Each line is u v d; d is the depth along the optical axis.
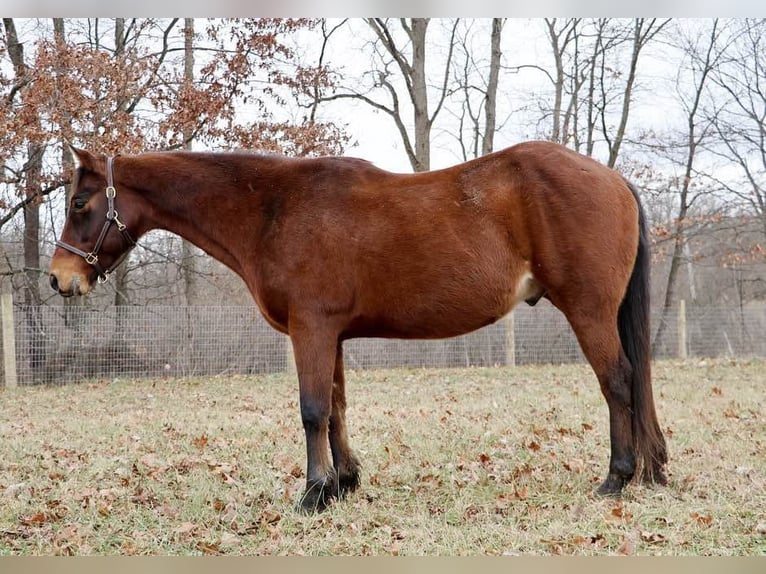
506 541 3.68
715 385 10.28
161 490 4.66
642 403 4.37
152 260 17.28
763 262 22.33
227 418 7.77
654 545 3.58
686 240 19.44
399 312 4.28
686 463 5.08
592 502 4.23
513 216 4.26
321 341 4.22
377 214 4.25
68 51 11.96
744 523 3.83
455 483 4.69
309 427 4.20
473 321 4.32
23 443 6.32
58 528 3.97
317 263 4.21
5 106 11.83
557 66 19.69
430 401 8.99
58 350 12.58
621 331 4.50
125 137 11.73
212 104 12.42
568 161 4.34
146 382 12.15
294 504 4.33
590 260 4.24
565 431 6.28
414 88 16.66
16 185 12.67
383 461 5.36
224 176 4.58
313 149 13.07
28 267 13.69
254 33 13.22
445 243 4.19
